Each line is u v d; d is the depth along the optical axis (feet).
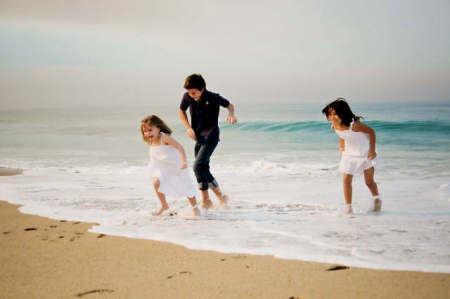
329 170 24.89
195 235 10.57
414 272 7.60
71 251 9.25
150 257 8.79
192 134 13.66
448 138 41.27
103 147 42.16
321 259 8.45
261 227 11.44
